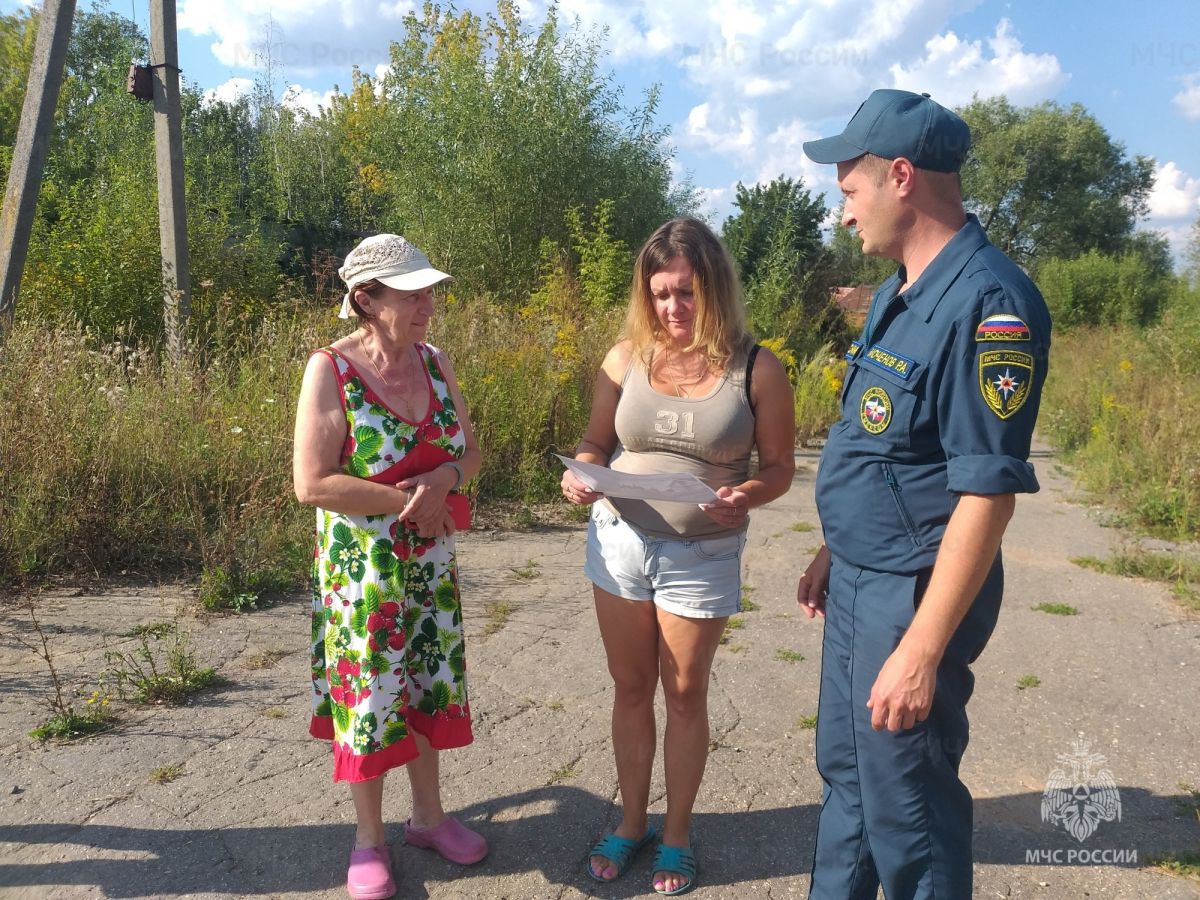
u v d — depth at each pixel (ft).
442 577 8.54
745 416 8.08
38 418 16.40
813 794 10.16
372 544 8.02
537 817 9.55
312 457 7.80
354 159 81.82
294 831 9.11
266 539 16.44
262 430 19.30
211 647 13.35
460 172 46.29
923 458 6.19
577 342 28.89
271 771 10.18
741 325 8.18
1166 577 18.26
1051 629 15.40
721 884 8.57
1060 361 60.39
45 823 9.05
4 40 76.54
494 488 23.20
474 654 13.74
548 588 16.88
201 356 24.80
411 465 8.16
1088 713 12.24
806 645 14.48
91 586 15.35
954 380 5.84
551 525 21.39
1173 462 24.64
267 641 13.67
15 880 8.24
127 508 16.46
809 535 21.47
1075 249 145.48
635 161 51.29
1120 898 8.45
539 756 10.76
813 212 61.36
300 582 16.16
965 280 5.91
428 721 8.59
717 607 8.17
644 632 8.52
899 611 6.23
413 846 8.97
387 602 8.04
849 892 6.82
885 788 6.38
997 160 143.23
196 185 40.11
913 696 5.74
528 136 46.44
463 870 8.68
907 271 6.39
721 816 9.70
